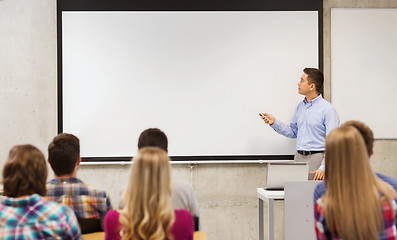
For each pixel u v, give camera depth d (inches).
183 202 79.0
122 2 157.0
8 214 60.3
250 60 159.2
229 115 159.2
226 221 160.1
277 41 159.2
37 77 155.3
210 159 159.0
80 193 80.7
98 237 79.4
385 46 161.9
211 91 158.7
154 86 157.6
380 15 161.8
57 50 155.9
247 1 158.9
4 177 62.4
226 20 158.6
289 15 159.2
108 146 157.1
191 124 158.6
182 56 158.1
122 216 59.4
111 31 156.8
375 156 162.7
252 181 160.6
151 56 157.5
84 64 156.4
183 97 158.4
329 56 161.0
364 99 161.2
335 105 160.7
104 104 156.9
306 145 146.3
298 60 159.5
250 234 160.7
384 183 61.8
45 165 65.1
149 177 58.8
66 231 61.9
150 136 87.8
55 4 155.6
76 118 156.4
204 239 76.2
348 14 161.2
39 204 61.3
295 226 112.3
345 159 59.6
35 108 155.3
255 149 159.8
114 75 156.9
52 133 156.3
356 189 58.6
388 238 59.7
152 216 57.8
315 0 159.3
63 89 156.1
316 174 129.8
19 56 154.5
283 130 152.4
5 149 153.9
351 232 58.2
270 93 159.6
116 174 157.9
